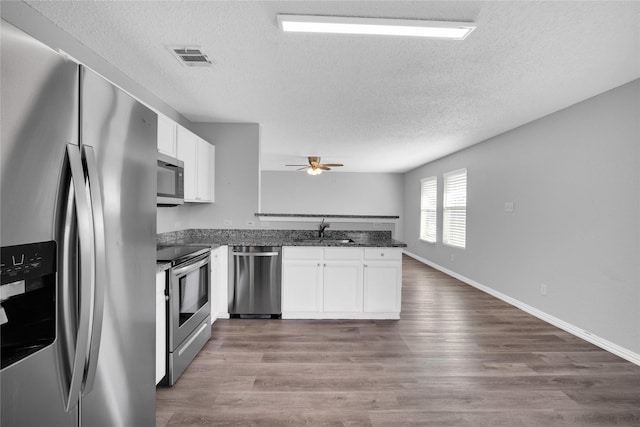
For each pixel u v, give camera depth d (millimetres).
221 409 2029
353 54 2373
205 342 2961
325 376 2439
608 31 2029
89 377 1105
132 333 1416
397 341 3100
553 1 1756
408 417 1977
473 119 3957
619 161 2865
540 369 2578
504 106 3459
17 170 862
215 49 2314
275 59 2457
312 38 2158
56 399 997
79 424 1107
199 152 3672
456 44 2215
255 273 3656
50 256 969
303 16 1887
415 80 2820
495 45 2221
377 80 2828
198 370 2510
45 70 944
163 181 2672
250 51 2338
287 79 2818
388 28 1995
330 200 9484
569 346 3023
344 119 4023
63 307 1000
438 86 2945
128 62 2514
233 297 3674
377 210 9500
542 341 3131
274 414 1989
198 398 2145
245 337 3148
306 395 2191
